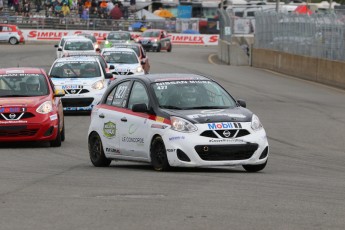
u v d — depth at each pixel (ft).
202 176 151.53
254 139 155.74
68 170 167.84
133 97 169.99
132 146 166.61
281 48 559.38
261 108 334.85
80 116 304.71
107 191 131.75
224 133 153.79
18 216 108.58
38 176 155.63
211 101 164.96
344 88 435.94
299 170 173.17
